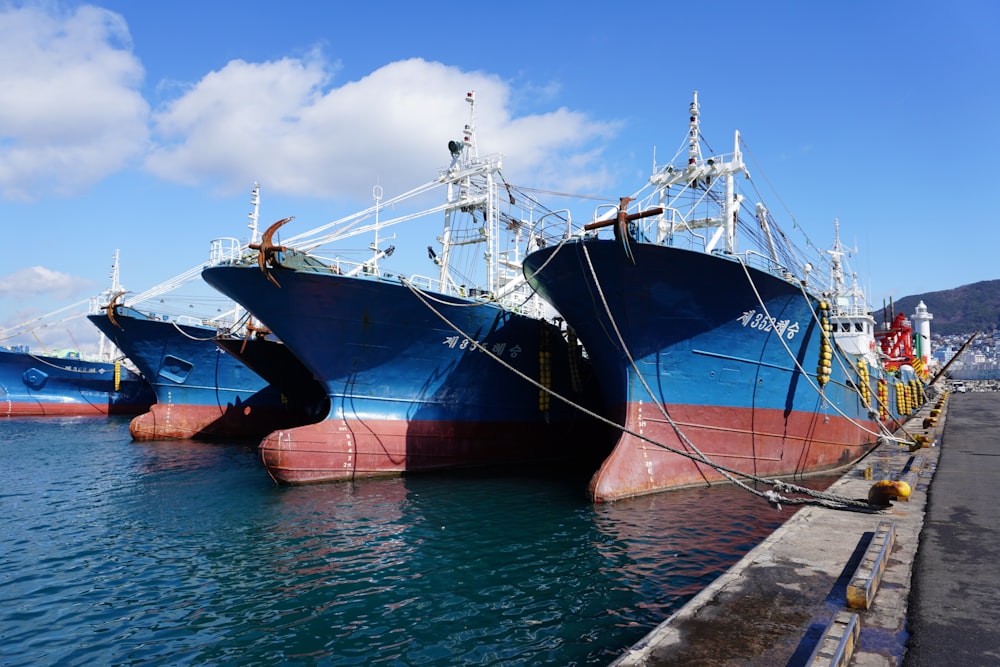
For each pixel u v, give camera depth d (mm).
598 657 7336
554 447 21844
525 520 13414
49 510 15117
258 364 25766
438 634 8125
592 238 13789
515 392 20828
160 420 28828
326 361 18016
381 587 9781
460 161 26641
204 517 14188
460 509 14531
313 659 7570
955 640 5680
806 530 9391
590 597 9102
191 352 29078
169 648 7938
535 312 25344
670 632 5988
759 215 21500
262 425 30719
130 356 28906
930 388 62094
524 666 7199
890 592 6852
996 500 11453
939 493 12141
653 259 13758
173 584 10102
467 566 10625
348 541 12156
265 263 15789
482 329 19203
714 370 15859
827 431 18797
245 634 8281
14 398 40219
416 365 18828
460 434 19797
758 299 14922
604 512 13711
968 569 7590
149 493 16875
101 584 10141
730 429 16312
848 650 5355
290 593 9625
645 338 15039
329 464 17766
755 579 7332
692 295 14617
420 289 17344
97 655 7773
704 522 12766
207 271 17719
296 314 17266
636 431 15383
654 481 15250
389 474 18562
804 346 17188
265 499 15859
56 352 45312
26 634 8367
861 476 14320
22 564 11141
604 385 16609
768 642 5754
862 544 8602
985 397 53000
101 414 43031
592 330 15930
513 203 26516
